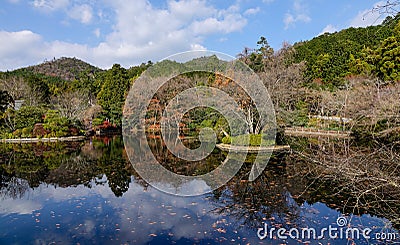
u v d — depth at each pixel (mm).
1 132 17812
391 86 12609
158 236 3936
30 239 3891
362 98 12633
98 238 3891
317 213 4754
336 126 16062
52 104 23125
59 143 16266
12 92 25406
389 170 3908
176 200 5598
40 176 8031
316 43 30875
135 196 5910
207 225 4316
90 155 11836
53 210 5094
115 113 23125
